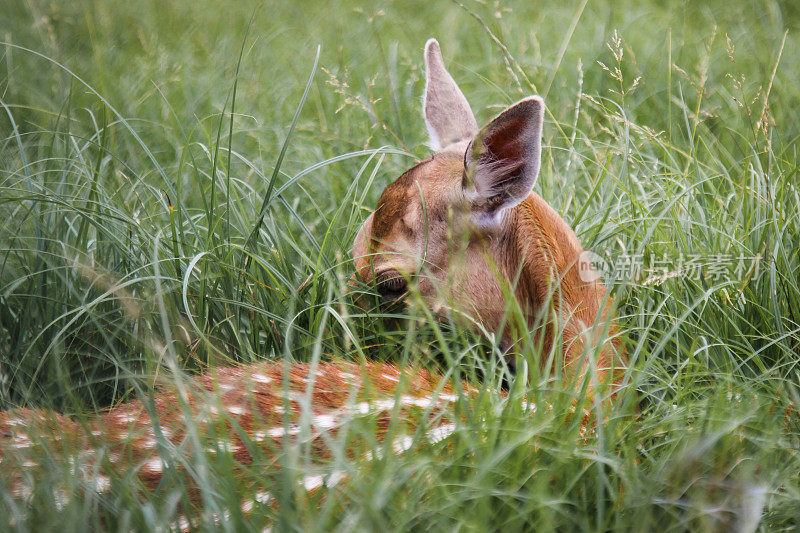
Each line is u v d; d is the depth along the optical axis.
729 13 17.08
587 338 6.01
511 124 6.85
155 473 5.20
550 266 7.04
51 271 7.96
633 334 7.43
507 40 15.55
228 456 4.95
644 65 14.66
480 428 5.28
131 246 8.23
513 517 4.82
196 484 5.15
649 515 5.03
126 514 4.61
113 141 10.95
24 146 10.46
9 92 12.59
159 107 13.42
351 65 15.11
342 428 5.15
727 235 8.04
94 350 7.63
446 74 8.51
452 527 4.84
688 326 7.37
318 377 6.09
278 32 17.16
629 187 9.80
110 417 5.89
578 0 19.12
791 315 7.61
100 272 7.77
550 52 15.56
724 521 5.07
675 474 5.28
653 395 6.51
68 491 4.78
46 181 9.45
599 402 5.42
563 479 5.22
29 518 4.83
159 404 5.97
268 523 4.83
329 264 8.23
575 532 5.11
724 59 14.73
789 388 6.63
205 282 7.63
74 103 12.96
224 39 17.20
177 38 17.27
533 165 6.90
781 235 7.96
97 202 8.31
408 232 7.16
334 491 4.77
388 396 5.81
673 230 8.52
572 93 13.62
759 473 5.40
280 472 4.97
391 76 13.96
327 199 10.83
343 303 6.56
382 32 17.45
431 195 7.13
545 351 7.05
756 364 7.19
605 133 11.87
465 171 6.95
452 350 7.11
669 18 17.23
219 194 9.95
